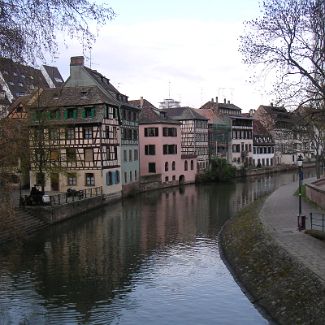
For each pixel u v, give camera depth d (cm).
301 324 1446
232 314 1681
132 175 5678
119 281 2112
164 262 2436
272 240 2238
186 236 3109
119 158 5209
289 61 2784
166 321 1638
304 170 10344
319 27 2695
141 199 5212
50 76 6712
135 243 2898
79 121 4653
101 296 1916
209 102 9338
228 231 3072
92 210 4316
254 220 2919
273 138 10400
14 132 1683
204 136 7912
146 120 6550
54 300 1875
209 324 1597
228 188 6394
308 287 1584
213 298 1864
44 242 2934
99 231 3294
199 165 7706
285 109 3017
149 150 6581
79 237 3089
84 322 1650
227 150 8762
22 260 2492
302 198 4031
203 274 2212
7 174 1638
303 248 2041
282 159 10912
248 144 9456
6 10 1060
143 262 2439
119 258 2522
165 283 2077
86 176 4719
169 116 7688
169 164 6688
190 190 6194
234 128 8975
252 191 5925
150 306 1791
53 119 4738
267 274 1934
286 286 1714
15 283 2098
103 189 4716
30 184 4719
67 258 2530
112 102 4922
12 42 1123
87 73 5366
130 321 1642
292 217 2959
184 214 4069
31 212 3441
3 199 1625
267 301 1736
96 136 4653
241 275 2127
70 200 4025
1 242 2791
